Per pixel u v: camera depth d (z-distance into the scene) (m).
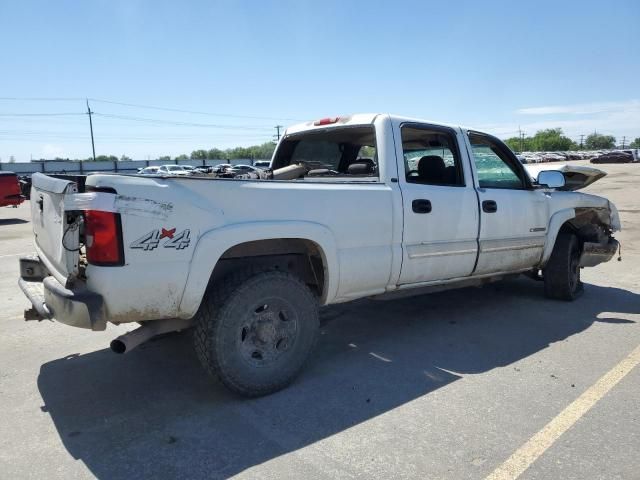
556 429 3.02
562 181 5.20
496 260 5.01
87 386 3.70
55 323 5.20
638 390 3.53
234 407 3.36
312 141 5.55
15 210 20.14
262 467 2.69
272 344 3.50
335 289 3.80
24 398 3.51
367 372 3.90
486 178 5.03
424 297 6.13
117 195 2.84
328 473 2.62
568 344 4.48
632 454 2.76
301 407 3.35
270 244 3.66
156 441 2.95
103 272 2.84
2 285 6.96
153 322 3.33
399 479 2.56
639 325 5.03
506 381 3.71
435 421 3.14
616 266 8.08
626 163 61.06
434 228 4.38
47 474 2.64
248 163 68.12
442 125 4.69
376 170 4.28
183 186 3.08
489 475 2.59
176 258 3.03
